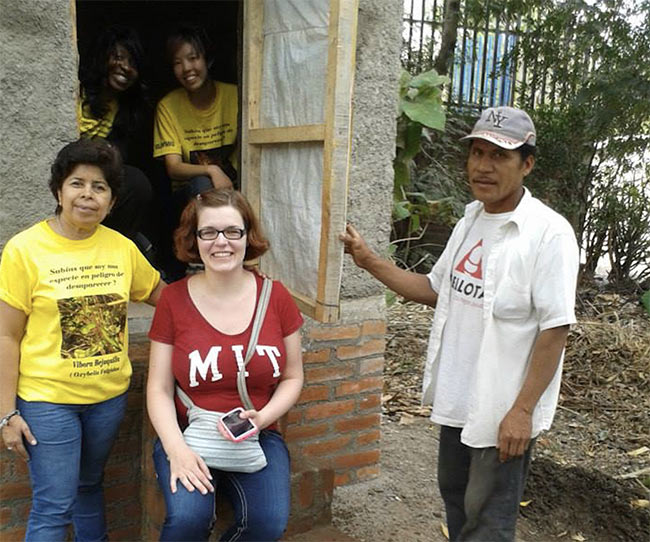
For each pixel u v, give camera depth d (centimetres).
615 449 455
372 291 362
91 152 230
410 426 468
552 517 369
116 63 346
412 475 397
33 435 236
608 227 855
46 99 269
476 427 238
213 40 457
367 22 325
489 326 235
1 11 256
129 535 316
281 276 304
